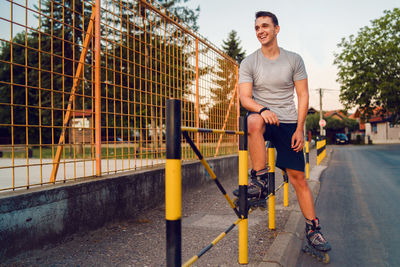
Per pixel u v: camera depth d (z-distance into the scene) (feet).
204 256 8.68
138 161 15.87
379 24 88.12
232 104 25.93
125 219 11.91
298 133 8.80
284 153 9.11
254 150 8.31
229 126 25.36
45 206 8.60
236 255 8.75
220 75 23.29
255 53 9.32
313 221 9.24
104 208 10.85
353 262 8.93
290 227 11.32
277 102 9.02
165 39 15.61
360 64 90.02
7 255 7.59
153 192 13.85
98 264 7.93
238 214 7.75
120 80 12.27
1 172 24.20
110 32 11.94
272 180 11.16
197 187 18.63
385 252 9.62
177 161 4.58
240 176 8.02
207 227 11.59
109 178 11.09
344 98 93.40
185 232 10.98
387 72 87.66
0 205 7.43
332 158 53.78
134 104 13.04
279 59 9.04
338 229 12.17
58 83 43.91
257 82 9.11
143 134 14.25
